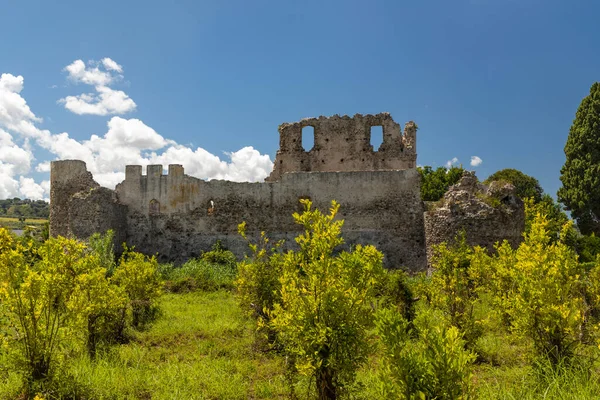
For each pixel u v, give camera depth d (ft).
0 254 27.99
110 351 37.35
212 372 33.40
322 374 23.20
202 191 95.30
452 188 85.87
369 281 24.31
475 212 80.89
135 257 52.49
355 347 23.29
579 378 27.14
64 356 30.94
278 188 94.32
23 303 27.91
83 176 96.07
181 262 92.99
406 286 45.34
